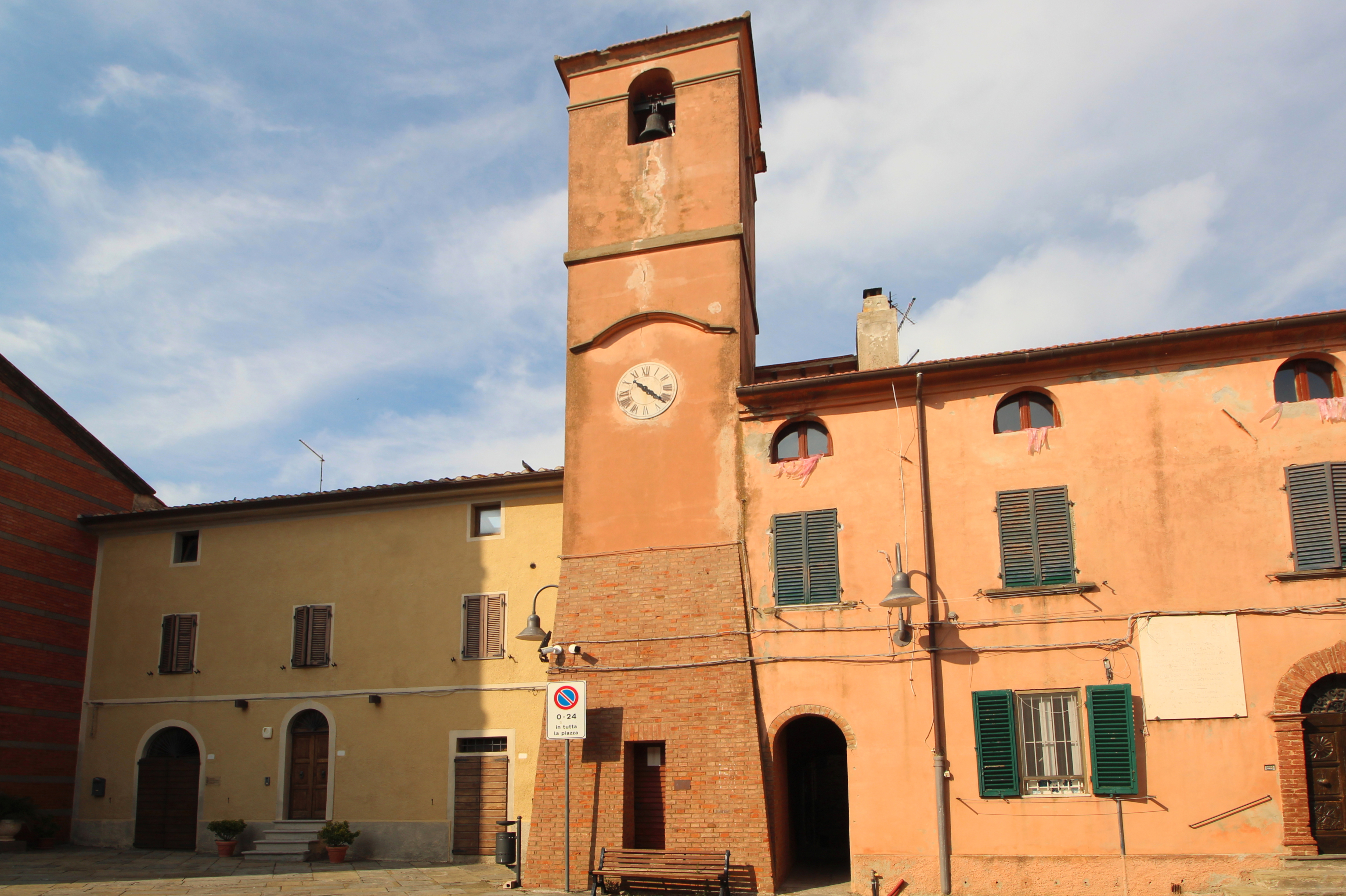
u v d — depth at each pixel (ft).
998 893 54.39
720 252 68.85
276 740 77.36
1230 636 54.54
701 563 62.90
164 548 85.05
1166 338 58.08
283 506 81.25
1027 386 60.80
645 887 57.26
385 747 74.79
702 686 60.34
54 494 84.64
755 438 64.39
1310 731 53.21
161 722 80.79
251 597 81.30
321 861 72.59
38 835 77.51
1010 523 58.85
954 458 60.75
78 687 83.56
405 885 61.77
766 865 56.24
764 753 58.90
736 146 71.05
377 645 77.05
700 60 73.82
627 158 73.00
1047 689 56.34
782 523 62.28
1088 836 54.13
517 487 76.43
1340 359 56.59
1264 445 56.44
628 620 62.85
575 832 59.47
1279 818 52.11
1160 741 54.34
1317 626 53.52
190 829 77.61
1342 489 54.54
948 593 58.85
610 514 65.57
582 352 69.31
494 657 74.18
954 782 56.29
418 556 78.07
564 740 61.46
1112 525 57.47
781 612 60.80
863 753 57.72
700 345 67.21
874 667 58.75
